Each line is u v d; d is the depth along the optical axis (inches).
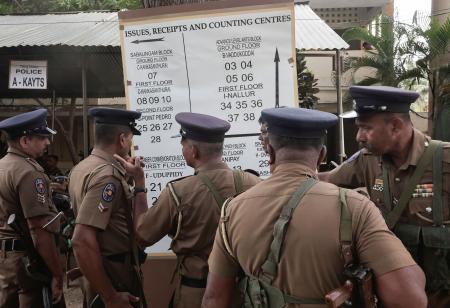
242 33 116.6
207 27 118.0
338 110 211.3
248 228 62.1
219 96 118.6
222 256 66.4
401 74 416.8
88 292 111.2
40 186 121.4
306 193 60.4
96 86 312.0
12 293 121.9
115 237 100.1
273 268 59.1
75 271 110.5
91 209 95.1
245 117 117.7
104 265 98.3
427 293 81.7
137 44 121.4
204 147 91.5
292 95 115.5
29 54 217.6
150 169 122.3
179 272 92.4
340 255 57.2
